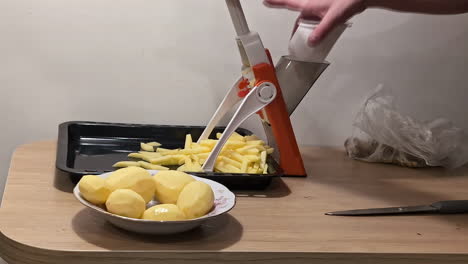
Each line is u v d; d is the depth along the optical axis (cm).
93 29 134
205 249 87
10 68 133
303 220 101
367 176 128
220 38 138
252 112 113
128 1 133
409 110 150
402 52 146
